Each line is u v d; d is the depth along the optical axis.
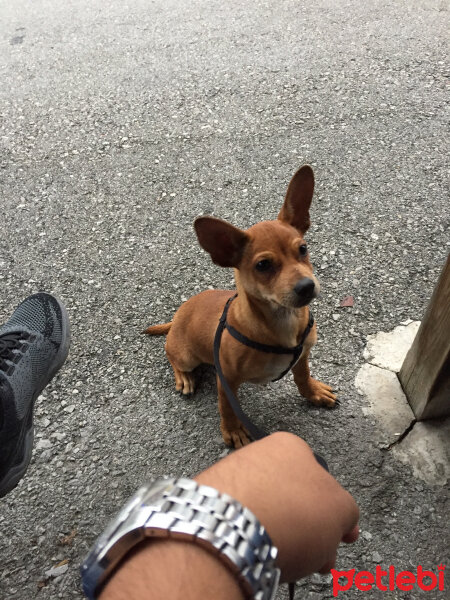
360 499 0.56
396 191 0.90
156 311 0.79
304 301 0.49
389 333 0.71
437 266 0.78
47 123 1.19
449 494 0.55
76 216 0.95
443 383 0.56
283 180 0.96
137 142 1.10
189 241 0.88
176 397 0.69
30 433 0.56
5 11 1.72
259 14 1.48
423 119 1.04
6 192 1.02
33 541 0.56
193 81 1.25
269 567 0.20
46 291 0.83
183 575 0.19
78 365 0.73
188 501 0.20
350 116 1.07
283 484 0.24
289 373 0.70
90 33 1.52
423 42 1.26
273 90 1.18
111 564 0.20
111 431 0.66
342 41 1.30
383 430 0.61
